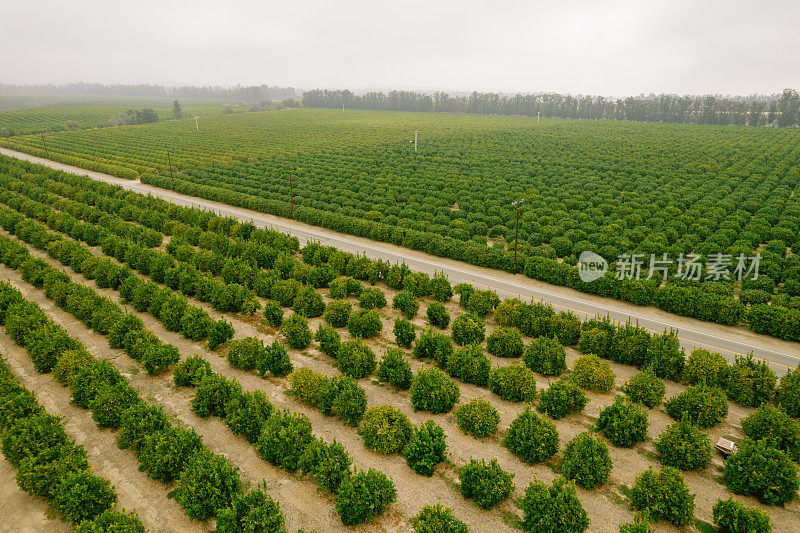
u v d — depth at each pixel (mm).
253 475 17438
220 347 27266
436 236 45062
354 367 23812
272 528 14000
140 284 32531
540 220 52000
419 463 17234
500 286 37625
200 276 34094
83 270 36906
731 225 48469
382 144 118438
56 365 23094
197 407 20672
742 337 29750
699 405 20312
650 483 15414
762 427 19000
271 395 22484
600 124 181500
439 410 21125
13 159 82312
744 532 14398
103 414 19859
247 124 167375
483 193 64062
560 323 27922
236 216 57219
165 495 16656
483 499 15594
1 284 31344
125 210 54188
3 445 17422
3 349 26734
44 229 45688
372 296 32125
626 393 22703
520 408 21766
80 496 15102
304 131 147125
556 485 14750
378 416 18750
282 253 39438
